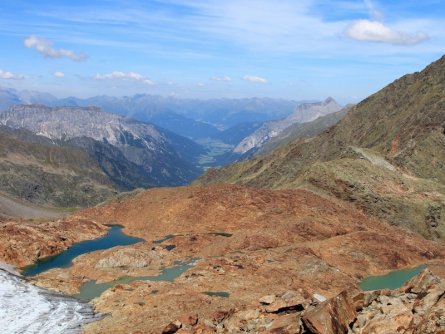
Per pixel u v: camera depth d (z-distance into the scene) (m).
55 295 46.06
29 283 49.62
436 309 23.34
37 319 38.88
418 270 59.25
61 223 73.88
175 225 73.94
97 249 65.00
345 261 58.62
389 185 94.75
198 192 82.12
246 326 31.31
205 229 72.06
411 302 26.23
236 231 69.81
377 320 24.91
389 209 87.19
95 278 52.09
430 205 88.81
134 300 42.25
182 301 40.81
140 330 33.97
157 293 44.22
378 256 60.84
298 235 65.56
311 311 26.09
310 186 92.50
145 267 55.34
